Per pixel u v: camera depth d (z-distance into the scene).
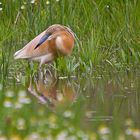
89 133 10.11
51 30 15.66
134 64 16.47
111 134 10.20
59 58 15.77
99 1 18.56
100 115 11.55
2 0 18.52
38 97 13.23
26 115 11.08
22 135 9.88
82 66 15.87
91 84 14.79
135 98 13.08
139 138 9.99
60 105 12.41
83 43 16.81
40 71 15.62
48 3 17.70
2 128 10.20
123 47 16.92
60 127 10.35
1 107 11.55
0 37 17.14
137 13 18.02
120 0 18.39
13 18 18.28
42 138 9.74
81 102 12.76
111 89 14.11
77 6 18.17
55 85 14.73
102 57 16.59
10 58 16.06
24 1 18.38
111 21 17.92
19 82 14.88
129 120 11.16
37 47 15.62
